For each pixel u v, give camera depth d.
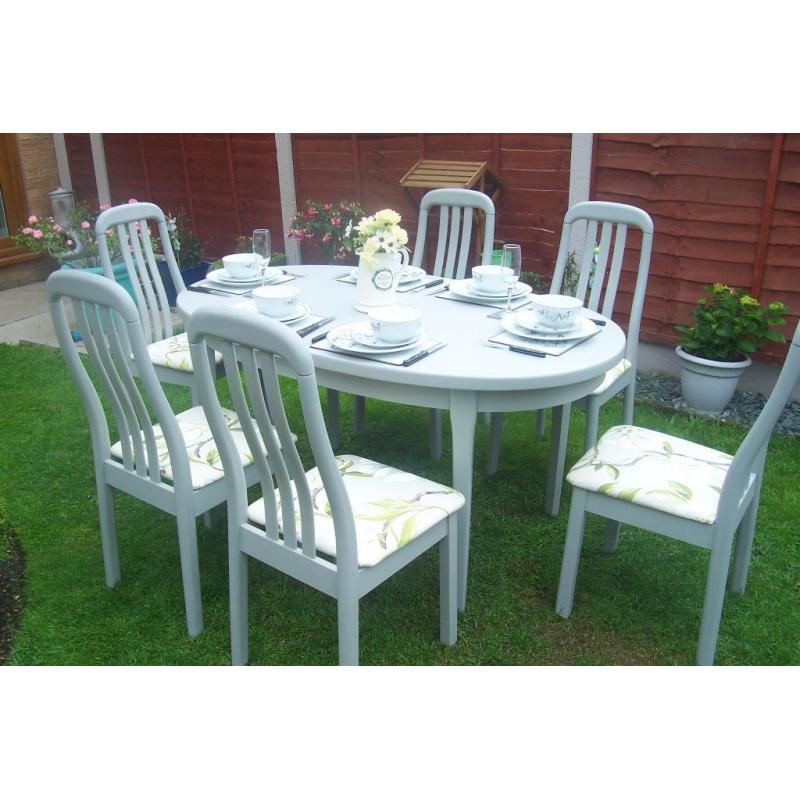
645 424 3.78
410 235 5.06
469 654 2.33
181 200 6.28
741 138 3.77
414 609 2.53
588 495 2.30
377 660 2.31
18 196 6.33
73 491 3.17
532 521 2.99
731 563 2.72
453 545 2.24
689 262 4.10
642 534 2.92
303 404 1.71
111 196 6.70
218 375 3.08
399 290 3.07
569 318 2.46
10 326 5.32
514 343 2.45
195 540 2.33
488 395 2.29
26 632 2.40
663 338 4.29
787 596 2.55
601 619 2.48
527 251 4.66
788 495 3.08
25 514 3.00
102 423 2.44
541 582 2.64
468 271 4.90
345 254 5.00
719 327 3.78
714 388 3.81
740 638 2.38
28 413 3.90
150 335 3.42
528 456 3.47
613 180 4.22
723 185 3.89
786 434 3.62
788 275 3.84
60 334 2.27
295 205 5.56
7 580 2.64
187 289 3.12
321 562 1.97
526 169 4.50
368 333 2.43
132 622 2.46
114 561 2.60
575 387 2.38
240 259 3.14
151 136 6.23
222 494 2.38
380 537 2.01
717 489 2.21
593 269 4.34
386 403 4.12
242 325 1.74
